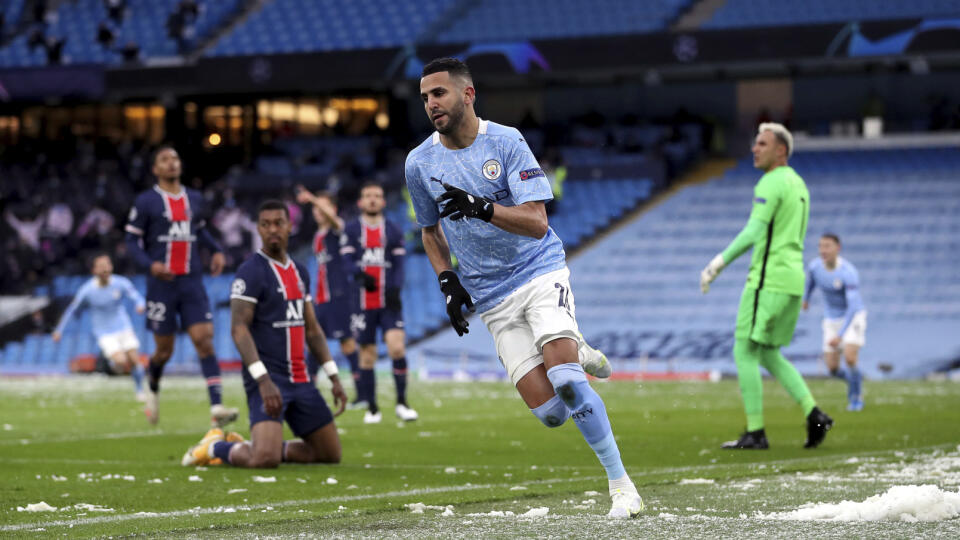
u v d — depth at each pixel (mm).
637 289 85625
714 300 83812
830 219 88375
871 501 14711
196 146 106125
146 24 104438
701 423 36031
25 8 107875
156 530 14781
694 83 102000
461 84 15617
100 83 93812
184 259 32312
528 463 24656
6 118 111062
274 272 24062
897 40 80812
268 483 20938
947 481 19000
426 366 80812
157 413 35344
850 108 99562
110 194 96312
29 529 15016
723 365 77188
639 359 78375
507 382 70188
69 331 87562
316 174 95938
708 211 91625
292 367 24266
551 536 13391
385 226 37531
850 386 42125
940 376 74000
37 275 92500
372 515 15930
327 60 89375
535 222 15070
